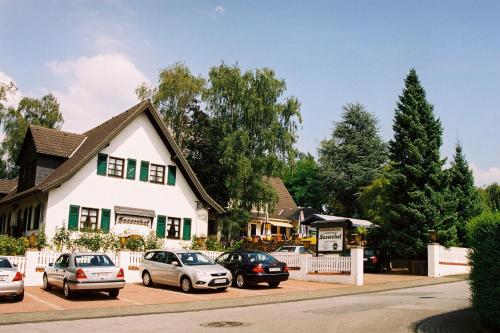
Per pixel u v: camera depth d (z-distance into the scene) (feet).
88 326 42.88
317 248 89.81
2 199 141.79
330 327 41.29
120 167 112.27
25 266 76.18
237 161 134.72
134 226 109.09
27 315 49.26
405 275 99.30
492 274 37.60
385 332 39.09
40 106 202.18
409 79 112.88
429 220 103.04
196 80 152.05
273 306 56.29
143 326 42.63
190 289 69.41
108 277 61.46
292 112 142.92
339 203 215.31
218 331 39.75
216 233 151.33
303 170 266.36
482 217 41.01
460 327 41.24
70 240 94.17
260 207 144.25
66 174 102.06
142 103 114.83
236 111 142.20
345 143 212.84
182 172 120.57
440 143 110.63
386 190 110.73
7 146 193.57
